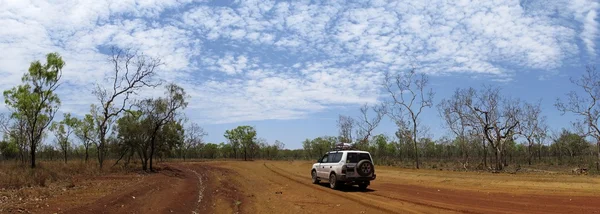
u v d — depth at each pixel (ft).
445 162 174.09
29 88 109.70
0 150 187.52
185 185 76.23
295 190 68.69
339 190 65.05
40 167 102.94
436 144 223.92
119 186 66.90
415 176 94.94
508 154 191.31
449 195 55.42
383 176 98.53
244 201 55.06
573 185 62.08
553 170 110.42
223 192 65.62
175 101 125.18
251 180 94.48
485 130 119.14
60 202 44.34
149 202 47.78
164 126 129.80
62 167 101.09
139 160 163.73
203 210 46.39
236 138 288.92
